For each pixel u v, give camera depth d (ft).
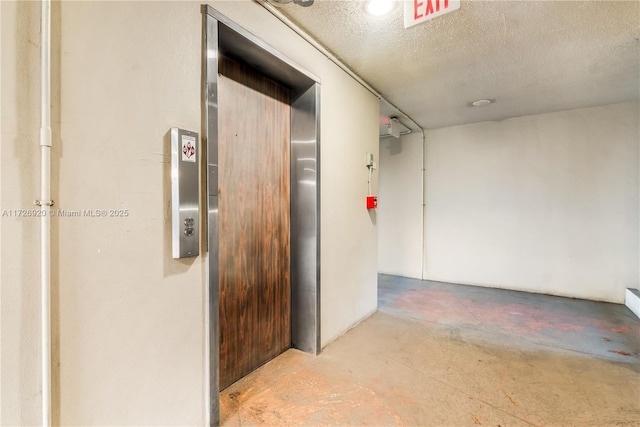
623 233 12.00
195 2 4.73
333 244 8.43
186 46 4.60
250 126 6.82
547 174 13.25
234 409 5.58
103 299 3.74
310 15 6.41
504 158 14.11
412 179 16.42
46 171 3.25
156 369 4.28
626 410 5.55
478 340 8.54
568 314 10.73
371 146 10.38
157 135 4.25
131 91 3.96
